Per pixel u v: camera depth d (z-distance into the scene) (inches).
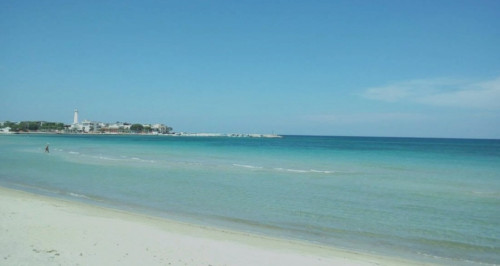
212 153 2556.6
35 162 1565.0
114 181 1016.2
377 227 564.7
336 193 866.1
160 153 2434.8
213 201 749.3
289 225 567.5
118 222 524.4
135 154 2271.2
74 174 1160.2
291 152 2891.2
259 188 927.7
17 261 335.6
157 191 860.6
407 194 862.5
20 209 567.2
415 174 1305.4
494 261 426.3
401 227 567.8
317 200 773.9
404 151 3238.2
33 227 458.9
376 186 987.3
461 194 869.8
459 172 1390.3
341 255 423.5
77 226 480.4
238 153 2615.7
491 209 701.3
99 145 3631.9
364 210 681.6
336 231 540.4
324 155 2511.1
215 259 379.9
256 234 507.8
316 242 481.7
